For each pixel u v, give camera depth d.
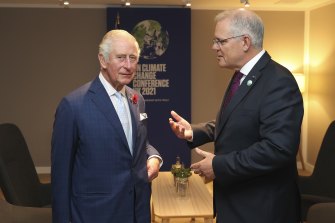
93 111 1.65
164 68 6.03
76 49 6.00
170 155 6.12
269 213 1.54
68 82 6.04
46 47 5.97
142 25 5.95
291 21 6.20
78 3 5.83
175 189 3.61
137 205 1.75
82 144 1.65
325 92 5.58
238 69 1.64
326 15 5.52
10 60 5.94
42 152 6.07
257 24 1.56
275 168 1.45
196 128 1.89
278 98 1.47
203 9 6.09
